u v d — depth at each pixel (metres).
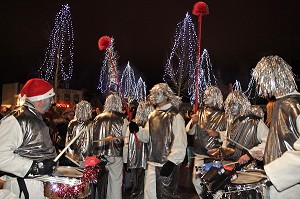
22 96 3.52
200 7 5.18
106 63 20.62
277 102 3.21
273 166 2.85
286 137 3.05
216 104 6.23
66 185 3.34
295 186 3.07
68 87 23.66
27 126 3.37
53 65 21.62
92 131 6.43
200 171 4.10
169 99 5.37
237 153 4.86
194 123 6.03
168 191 5.09
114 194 6.39
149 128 5.34
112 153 6.40
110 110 6.64
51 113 8.25
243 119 4.94
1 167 3.22
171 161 4.96
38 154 3.39
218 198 3.65
